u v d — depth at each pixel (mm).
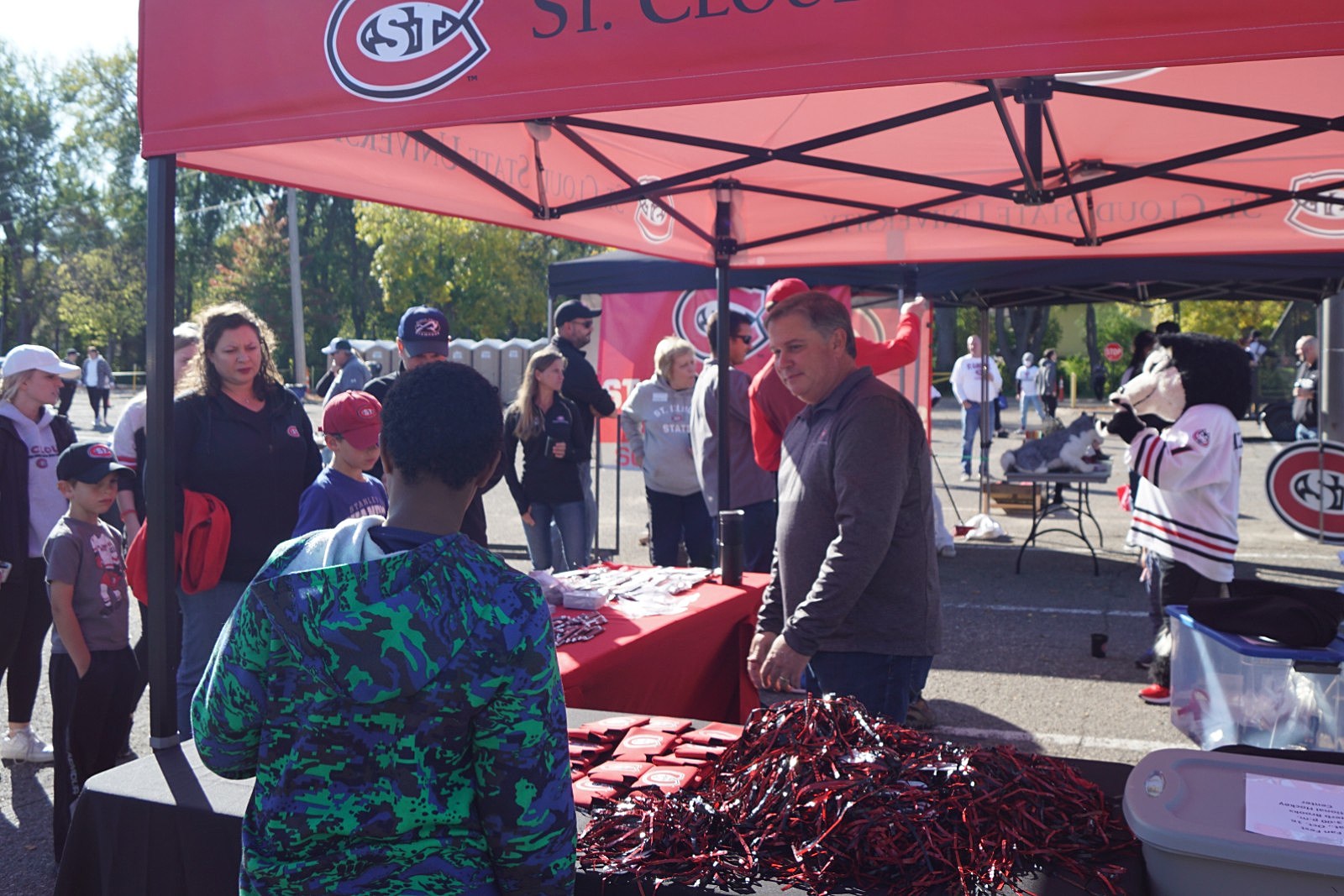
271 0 2654
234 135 2713
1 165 58000
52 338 60781
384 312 53875
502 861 1460
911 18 2113
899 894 1781
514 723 1444
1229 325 26062
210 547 3508
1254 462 16938
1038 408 22297
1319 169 4238
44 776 4453
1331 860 1588
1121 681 5770
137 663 3908
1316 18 1874
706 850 1928
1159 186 4633
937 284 8664
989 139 4094
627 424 6883
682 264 9586
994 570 8805
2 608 4426
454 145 3639
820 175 4629
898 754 2041
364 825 1428
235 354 3680
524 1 2412
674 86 2301
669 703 3832
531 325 44719
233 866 2172
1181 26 1944
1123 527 10961
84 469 3695
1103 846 1909
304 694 1434
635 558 8977
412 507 1517
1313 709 3041
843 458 2875
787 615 3145
